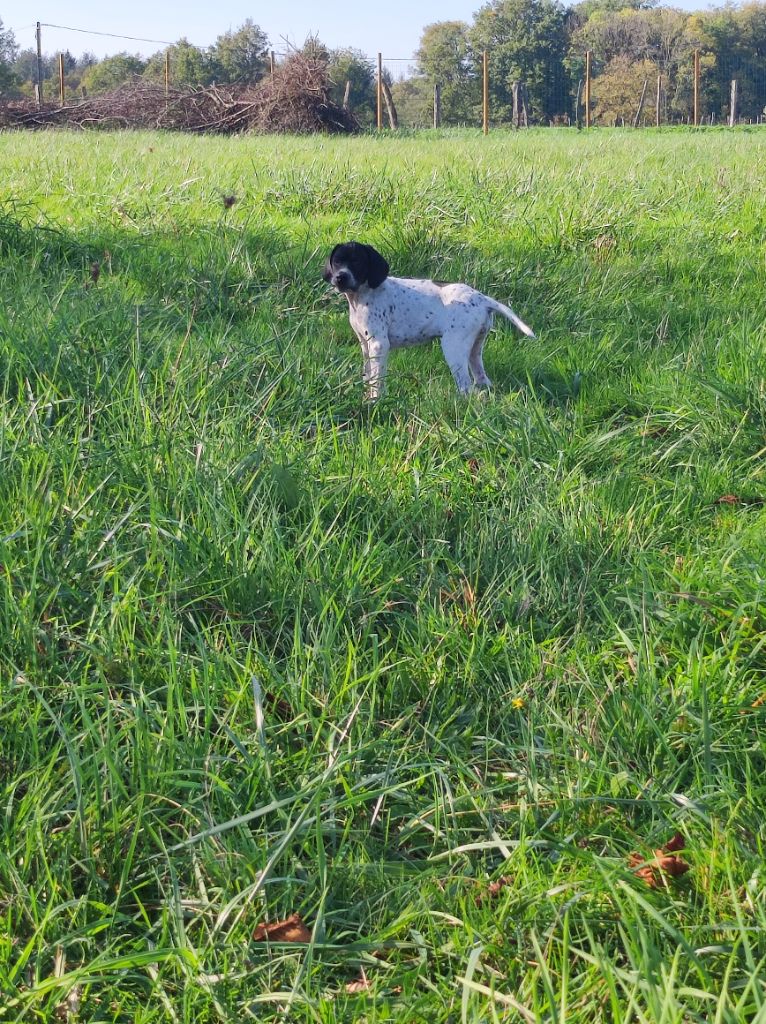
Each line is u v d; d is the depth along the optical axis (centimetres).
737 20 8225
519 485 424
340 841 255
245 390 491
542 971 195
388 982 215
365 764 273
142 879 238
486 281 758
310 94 2741
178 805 246
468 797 261
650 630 330
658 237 980
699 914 224
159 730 279
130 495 380
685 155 1803
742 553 363
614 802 258
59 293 573
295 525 383
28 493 355
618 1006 189
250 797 250
